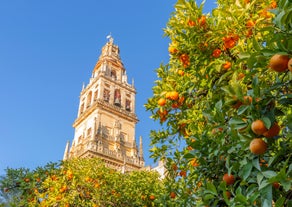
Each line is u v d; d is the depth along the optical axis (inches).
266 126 99.7
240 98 112.1
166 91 226.2
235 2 195.8
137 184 671.8
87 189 616.1
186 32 206.7
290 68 91.4
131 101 2576.3
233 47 190.7
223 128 137.4
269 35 107.8
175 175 253.6
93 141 1999.3
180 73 234.1
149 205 636.1
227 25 188.2
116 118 2310.5
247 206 102.6
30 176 527.2
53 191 538.0
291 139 119.6
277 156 111.7
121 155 2079.2
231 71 169.2
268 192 98.3
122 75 2753.4
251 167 109.3
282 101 111.2
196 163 178.9
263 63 110.0
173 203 241.6
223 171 152.9
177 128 248.8
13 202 475.2
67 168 624.1
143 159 2244.1
